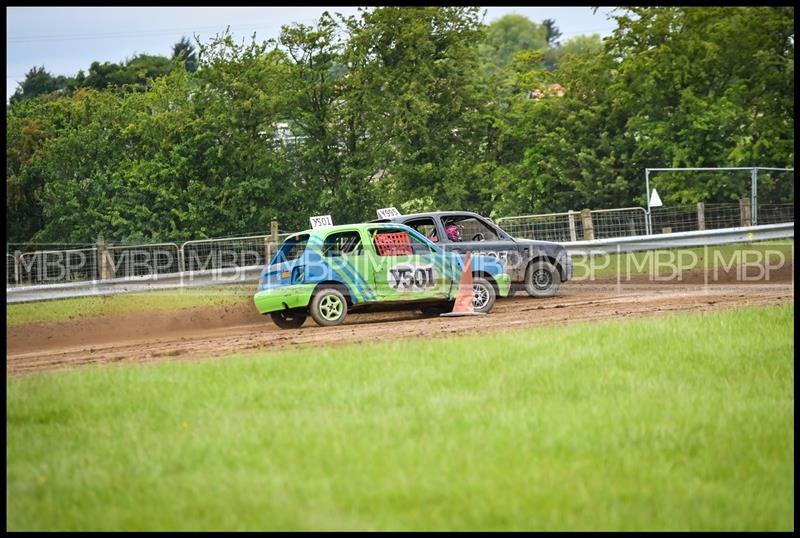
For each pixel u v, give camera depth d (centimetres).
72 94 19838
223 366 4550
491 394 3831
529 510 2575
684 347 4741
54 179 13225
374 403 3741
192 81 13825
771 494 2767
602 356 4528
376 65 12925
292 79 12744
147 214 12450
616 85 14138
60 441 3375
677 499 2691
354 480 2802
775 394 3847
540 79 15225
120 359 5469
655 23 14138
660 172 13862
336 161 12794
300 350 5059
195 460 3039
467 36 13438
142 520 2561
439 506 2606
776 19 13575
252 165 12450
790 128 13625
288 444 3169
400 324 6412
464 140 13762
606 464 2950
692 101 13638
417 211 12712
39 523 2580
